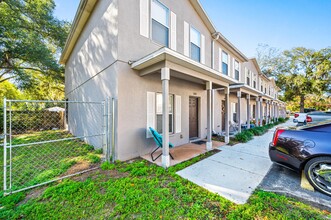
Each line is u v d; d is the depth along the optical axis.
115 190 2.58
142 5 4.72
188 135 6.39
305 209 2.11
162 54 3.38
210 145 5.29
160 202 2.28
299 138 2.88
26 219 1.96
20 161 4.20
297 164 2.86
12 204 2.25
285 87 24.44
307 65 22.70
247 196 2.47
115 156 4.12
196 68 4.42
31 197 2.48
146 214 2.04
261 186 2.79
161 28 5.36
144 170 3.35
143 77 4.69
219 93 8.91
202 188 2.71
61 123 12.45
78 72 7.93
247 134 7.12
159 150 5.12
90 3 5.40
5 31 8.52
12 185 2.82
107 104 4.22
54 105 16.33
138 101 4.54
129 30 4.35
